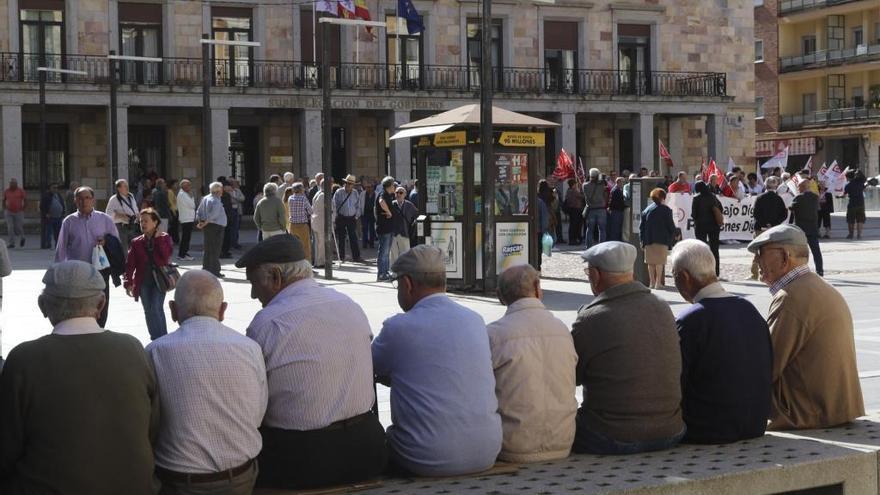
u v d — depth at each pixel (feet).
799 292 27.58
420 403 23.82
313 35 167.22
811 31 258.16
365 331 23.70
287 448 22.77
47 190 130.21
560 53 183.11
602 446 25.46
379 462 23.66
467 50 176.65
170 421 21.47
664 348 25.61
